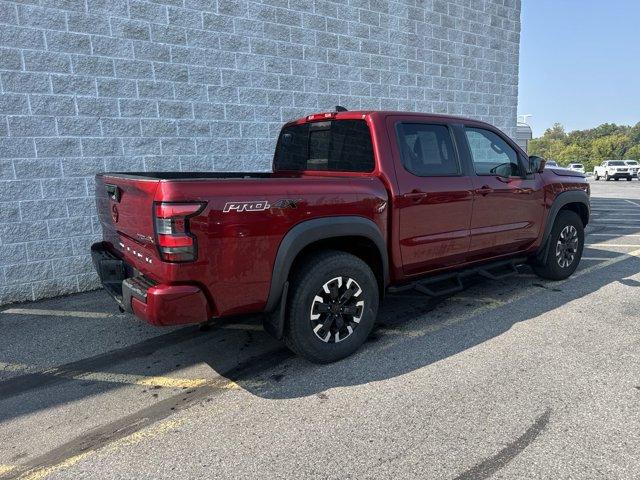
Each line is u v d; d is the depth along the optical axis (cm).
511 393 321
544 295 536
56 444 278
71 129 563
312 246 367
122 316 500
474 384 335
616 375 344
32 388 348
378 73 864
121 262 375
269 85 724
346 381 345
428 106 960
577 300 515
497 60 1085
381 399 319
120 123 596
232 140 695
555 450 260
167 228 290
